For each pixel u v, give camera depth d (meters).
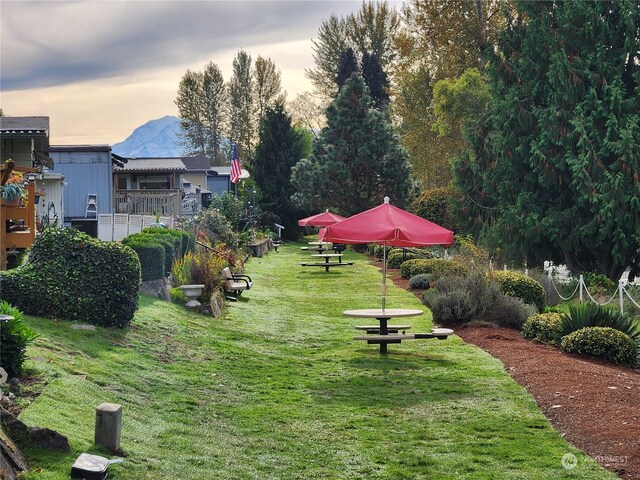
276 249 52.81
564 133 35.88
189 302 19.95
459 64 60.44
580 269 37.94
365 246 53.22
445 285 22.83
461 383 13.76
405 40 64.81
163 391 12.06
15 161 26.89
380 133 54.78
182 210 43.88
